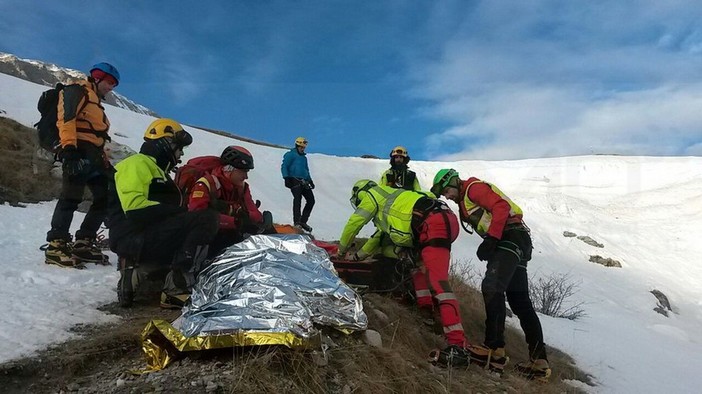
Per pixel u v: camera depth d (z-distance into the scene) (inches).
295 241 133.3
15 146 335.9
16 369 95.7
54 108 162.2
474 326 213.6
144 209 132.1
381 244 182.4
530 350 175.2
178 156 146.6
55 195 298.0
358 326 125.8
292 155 299.6
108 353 107.0
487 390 136.1
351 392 104.6
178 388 93.5
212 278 124.1
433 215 157.8
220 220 143.0
